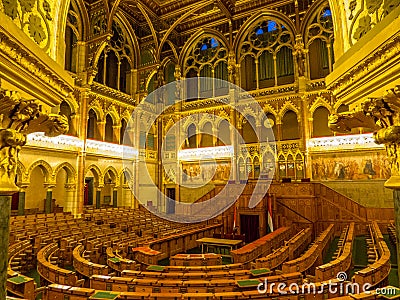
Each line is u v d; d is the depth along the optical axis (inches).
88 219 743.1
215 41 1081.4
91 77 853.2
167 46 1122.7
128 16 1021.8
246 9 978.1
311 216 703.1
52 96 117.5
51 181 754.8
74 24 868.0
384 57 90.0
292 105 903.7
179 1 957.8
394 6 97.0
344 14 132.4
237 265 317.7
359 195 786.8
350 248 377.4
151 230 626.5
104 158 924.0
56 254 437.7
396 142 101.0
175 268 306.7
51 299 214.8
